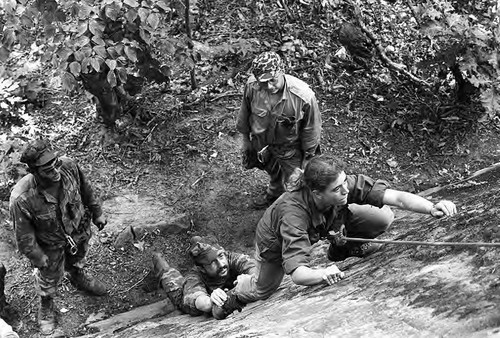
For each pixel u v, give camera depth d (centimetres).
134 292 592
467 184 560
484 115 729
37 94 735
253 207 655
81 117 723
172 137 708
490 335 217
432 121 738
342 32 796
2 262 601
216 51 788
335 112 746
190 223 641
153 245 625
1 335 408
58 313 568
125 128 706
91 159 686
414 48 812
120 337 492
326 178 310
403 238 385
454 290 262
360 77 786
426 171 697
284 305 368
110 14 590
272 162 584
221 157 694
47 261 507
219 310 459
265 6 852
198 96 743
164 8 616
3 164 658
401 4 863
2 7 618
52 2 595
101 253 616
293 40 808
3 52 611
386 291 298
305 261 329
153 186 670
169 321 515
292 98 516
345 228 367
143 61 645
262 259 386
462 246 304
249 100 536
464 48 677
